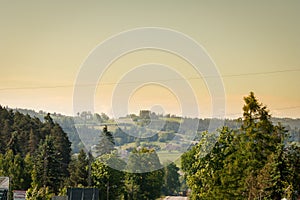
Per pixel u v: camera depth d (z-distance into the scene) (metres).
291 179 59.91
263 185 59.91
